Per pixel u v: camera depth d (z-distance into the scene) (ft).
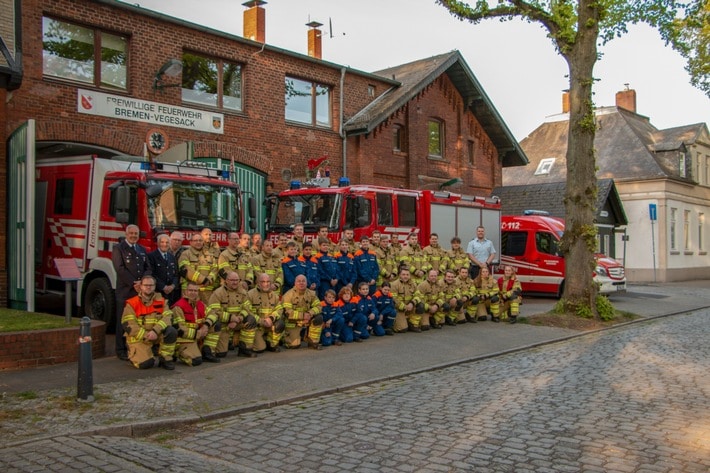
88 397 23.72
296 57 62.54
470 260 53.16
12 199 40.32
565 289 51.78
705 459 18.44
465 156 83.25
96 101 48.11
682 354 36.29
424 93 76.38
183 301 30.53
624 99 137.18
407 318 43.09
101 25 48.60
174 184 38.09
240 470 17.54
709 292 80.84
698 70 76.18
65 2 46.55
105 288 37.78
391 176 72.13
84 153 50.55
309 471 17.65
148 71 51.34
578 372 31.19
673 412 23.49
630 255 108.47
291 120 63.05
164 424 21.70
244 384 27.43
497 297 48.70
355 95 69.10
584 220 51.13
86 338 23.81
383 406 24.73
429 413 23.57
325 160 61.36
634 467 17.80
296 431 21.42
